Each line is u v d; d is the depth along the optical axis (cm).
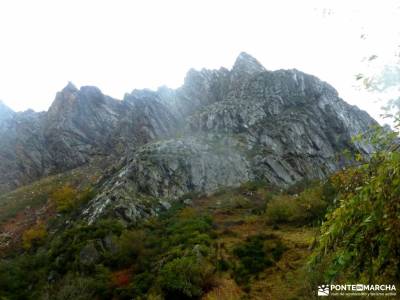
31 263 3177
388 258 314
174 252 2531
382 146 330
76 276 2538
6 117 10719
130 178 5047
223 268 2277
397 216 300
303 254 2234
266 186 5431
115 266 2764
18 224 5197
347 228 323
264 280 1992
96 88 10575
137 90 11338
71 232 3506
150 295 1877
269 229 3142
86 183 6544
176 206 4603
